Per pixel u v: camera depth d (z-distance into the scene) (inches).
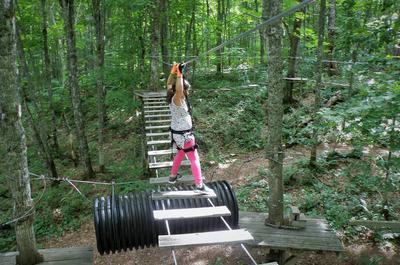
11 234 384.8
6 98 187.9
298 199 348.2
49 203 432.1
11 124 191.6
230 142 519.2
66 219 398.9
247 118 560.7
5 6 178.1
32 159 578.9
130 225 199.0
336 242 253.6
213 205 197.3
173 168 218.4
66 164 573.9
